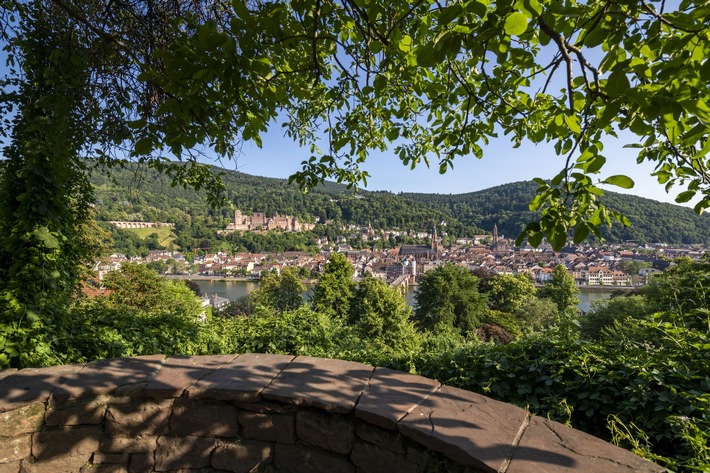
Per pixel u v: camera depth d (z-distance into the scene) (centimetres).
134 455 188
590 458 123
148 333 552
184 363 217
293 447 174
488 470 120
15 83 423
